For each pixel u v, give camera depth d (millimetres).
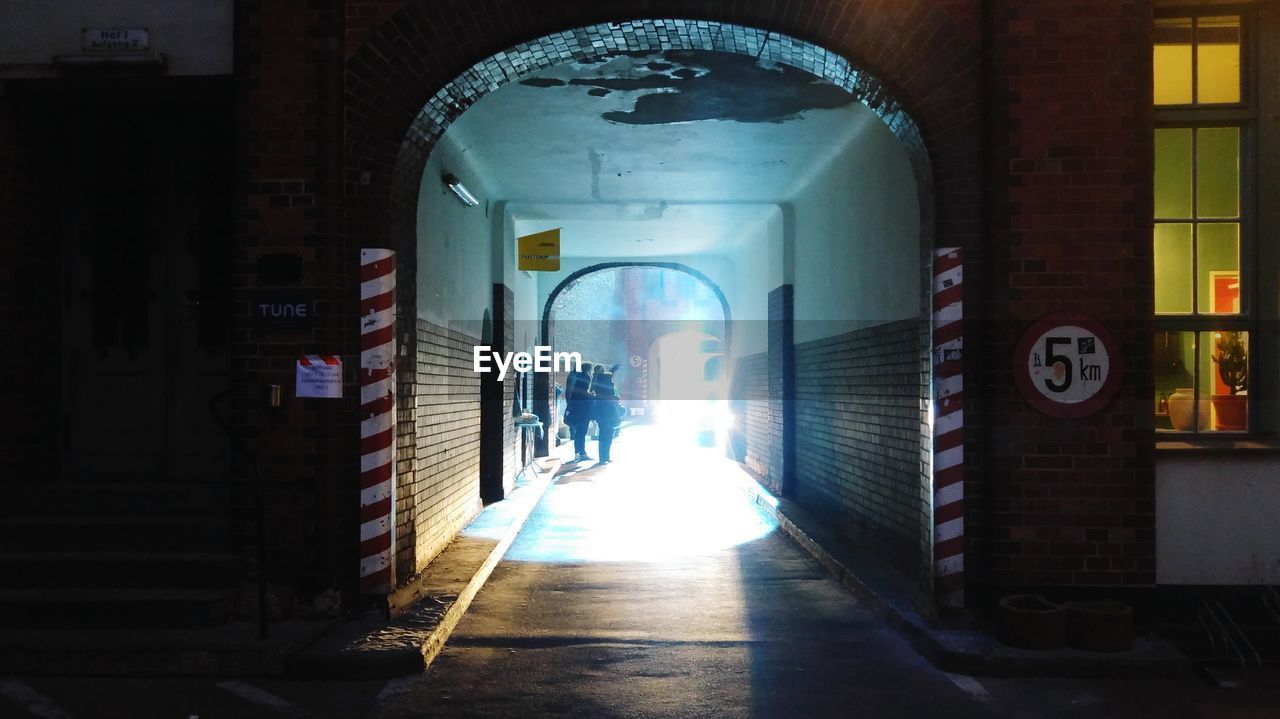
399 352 5828
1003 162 5359
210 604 5250
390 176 5609
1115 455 5320
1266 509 5426
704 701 4527
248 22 5539
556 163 9648
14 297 6012
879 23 5512
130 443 6355
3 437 5992
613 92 7434
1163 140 5734
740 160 9539
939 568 5414
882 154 7492
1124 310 5324
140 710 4367
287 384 5492
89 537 5848
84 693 4598
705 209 12148
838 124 8195
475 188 9781
